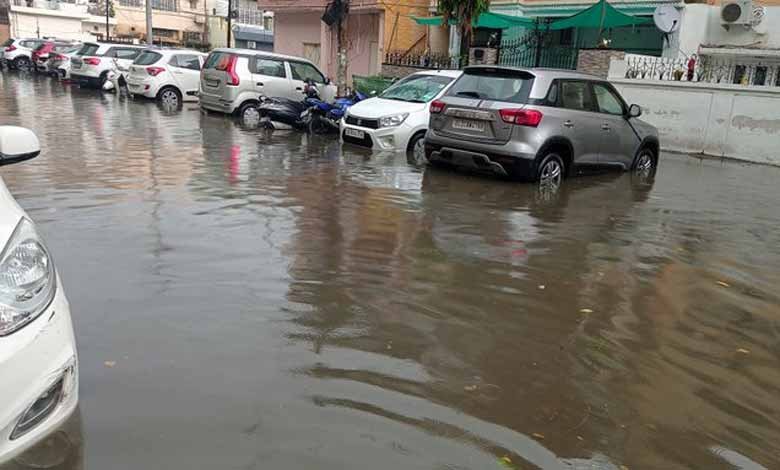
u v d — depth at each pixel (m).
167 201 7.22
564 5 19.14
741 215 8.30
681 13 16.44
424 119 11.64
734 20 16.02
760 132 13.52
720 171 12.14
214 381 3.40
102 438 2.88
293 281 4.93
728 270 5.95
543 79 9.25
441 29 23.72
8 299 2.50
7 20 51.81
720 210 8.54
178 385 3.34
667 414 3.41
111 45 23.88
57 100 18.80
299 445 2.91
